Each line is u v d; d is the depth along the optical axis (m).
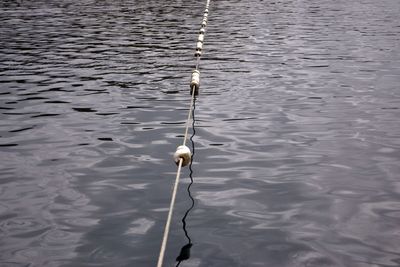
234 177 4.79
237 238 3.65
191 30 14.59
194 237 3.66
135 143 5.71
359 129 6.23
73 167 5.02
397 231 3.77
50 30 14.41
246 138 5.89
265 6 21.34
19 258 3.40
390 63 10.29
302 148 5.57
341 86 8.43
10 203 4.22
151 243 3.58
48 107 7.13
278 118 6.66
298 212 4.07
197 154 5.38
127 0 23.48
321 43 12.61
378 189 4.53
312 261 3.35
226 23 16.06
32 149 5.51
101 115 6.75
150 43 12.49
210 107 7.14
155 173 4.87
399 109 7.09
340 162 5.18
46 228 3.81
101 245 3.56
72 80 8.76
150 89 8.12
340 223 3.89
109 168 5.00
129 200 4.29
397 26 15.48
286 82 8.69
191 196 4.37
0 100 7.48
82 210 4.11
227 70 9.59
